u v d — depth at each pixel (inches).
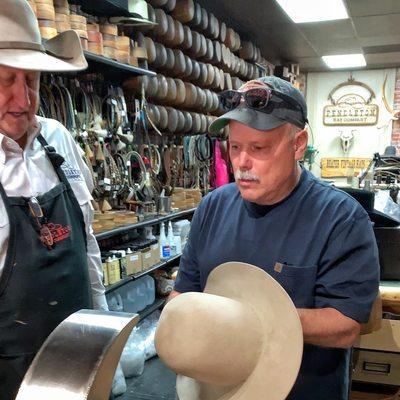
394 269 66.9
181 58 157.6
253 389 31.0
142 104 131.9
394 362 69.1
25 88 43.2
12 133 45.7
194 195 165.0
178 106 169.6
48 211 47.7
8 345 43.9
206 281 43.1
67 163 56.3
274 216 42.0
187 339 29.6
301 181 42.8
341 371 42.9
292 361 30.0
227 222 45.3
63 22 92.0
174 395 102.3
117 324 25.3
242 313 32.3
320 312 37.3
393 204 103.3
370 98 335.3
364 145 339.6
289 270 40.1
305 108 40.0
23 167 47.4
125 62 115.7
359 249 39.1
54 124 57.9
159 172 151.1
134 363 108.9
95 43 102.7
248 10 190.5
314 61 304.8
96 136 106.6
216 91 200.5
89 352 23.1
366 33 228.1
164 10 151.8
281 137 38.1
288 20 204.7
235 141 39.2
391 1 177.5
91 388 21.7
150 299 140.5
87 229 59.2
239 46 217.0
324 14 195.2
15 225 44.4
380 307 54.9
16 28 41.4
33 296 44.8
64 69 43.9
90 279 59.4
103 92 120.5
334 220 39.8
